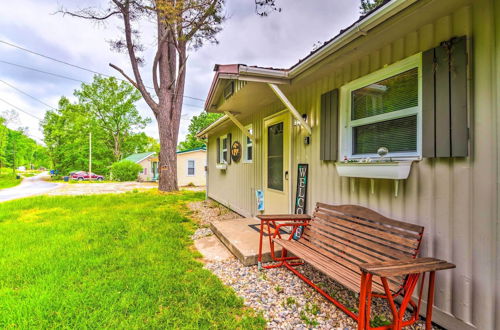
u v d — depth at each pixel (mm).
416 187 1896
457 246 1625
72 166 26938
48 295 2184
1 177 28938
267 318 1912
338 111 2650
